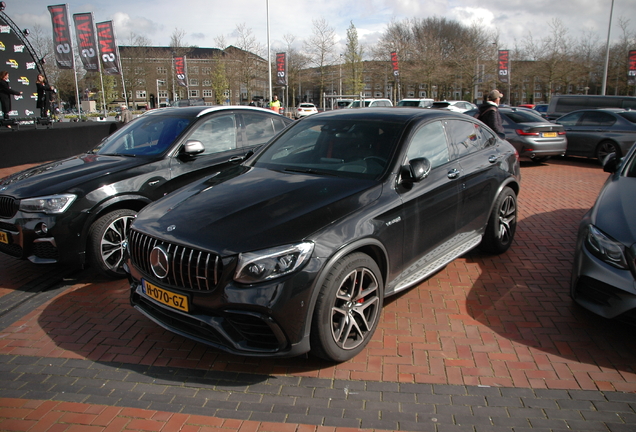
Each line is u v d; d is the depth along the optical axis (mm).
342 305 2936
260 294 2582
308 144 3928
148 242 2986
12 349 3293
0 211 4281
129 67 51469
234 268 2605
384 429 2453
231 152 5453
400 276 3469
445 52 63750
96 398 2742
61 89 52219
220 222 2871
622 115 11016
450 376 2918
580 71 46344
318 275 2691
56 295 4188
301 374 2955
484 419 2523
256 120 5977
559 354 3154
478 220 4414
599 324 3549
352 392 2766
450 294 4078
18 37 16266
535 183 9125
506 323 3576
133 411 2623
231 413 2594
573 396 2715
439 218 3766
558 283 4289
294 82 51062
